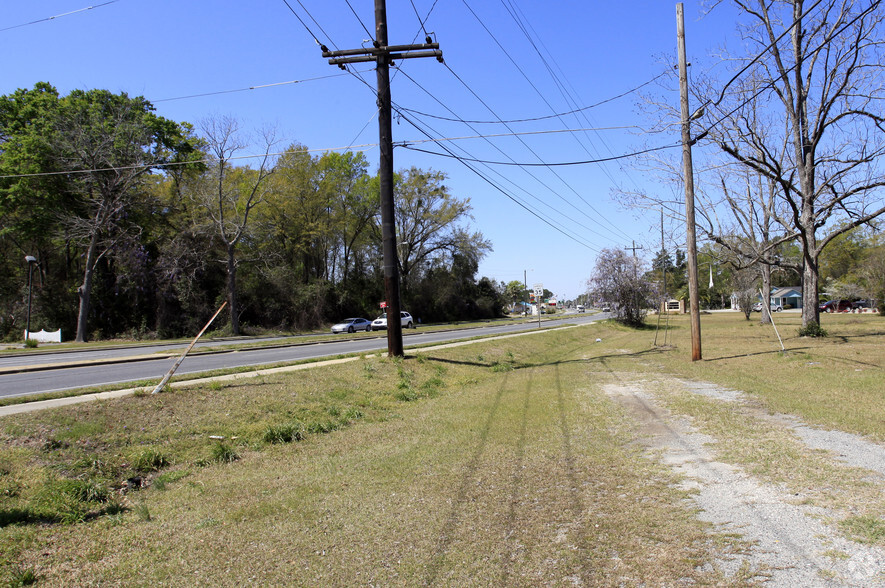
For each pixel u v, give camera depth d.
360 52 15.74
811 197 20.83
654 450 7.16
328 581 4.07
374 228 64.38
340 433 9.52
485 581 3.96
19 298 42.16
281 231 53.03
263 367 15.18
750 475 5.89
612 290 43.91
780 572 3.82
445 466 6.96
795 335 25.81
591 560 4.18
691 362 17.00
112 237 40.38
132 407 9.25
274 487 6.50
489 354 21.22
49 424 8.05
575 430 8.52
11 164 36.50
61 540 4.98
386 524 5.13
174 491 6.55
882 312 52.12
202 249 44.84
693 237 17.52
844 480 5.50
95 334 40.03
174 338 39.78
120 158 36.50
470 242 73.38
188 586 4.08
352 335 38.25
